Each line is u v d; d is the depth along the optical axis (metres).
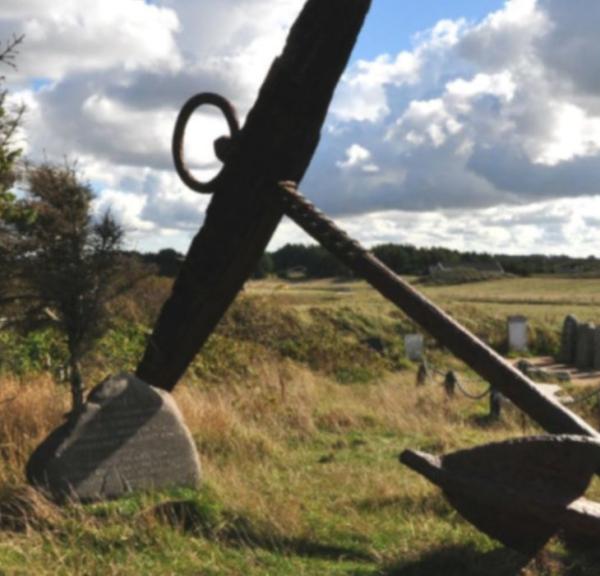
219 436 9.64
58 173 9.08
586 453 4.93
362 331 26.62
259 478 8.33
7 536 6.11
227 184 7.00
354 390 17.14
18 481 7.25
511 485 5.04
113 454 7.11
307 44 6.49
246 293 25.33
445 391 15.80
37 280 8.91
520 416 13.95
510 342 29.42
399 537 6.44
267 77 6.70
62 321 9.23
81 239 9.09
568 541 5.94
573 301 46.00
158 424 7.31
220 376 15.90
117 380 7.24
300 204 6.75
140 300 11.91
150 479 7.25
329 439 11.06
